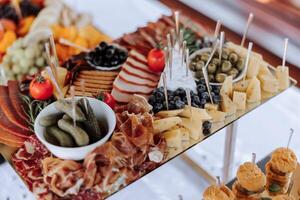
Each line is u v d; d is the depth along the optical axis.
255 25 1.14
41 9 1.16
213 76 0.78
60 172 0.61
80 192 0.62
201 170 0.92
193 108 0.72
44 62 1.03
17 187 0.90
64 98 0.71
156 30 0.94
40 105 0.75
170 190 0.90
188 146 0.69
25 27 1.11
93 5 1.27
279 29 1.10
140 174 0.65
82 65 0.85
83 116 0.64
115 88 0.79
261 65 0.81
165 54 0.79
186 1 1.29
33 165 0.67
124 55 0.87
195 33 0.92
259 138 0.97
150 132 0.65
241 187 0.66
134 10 1.23
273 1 1.11
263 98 0.78
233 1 1.18
